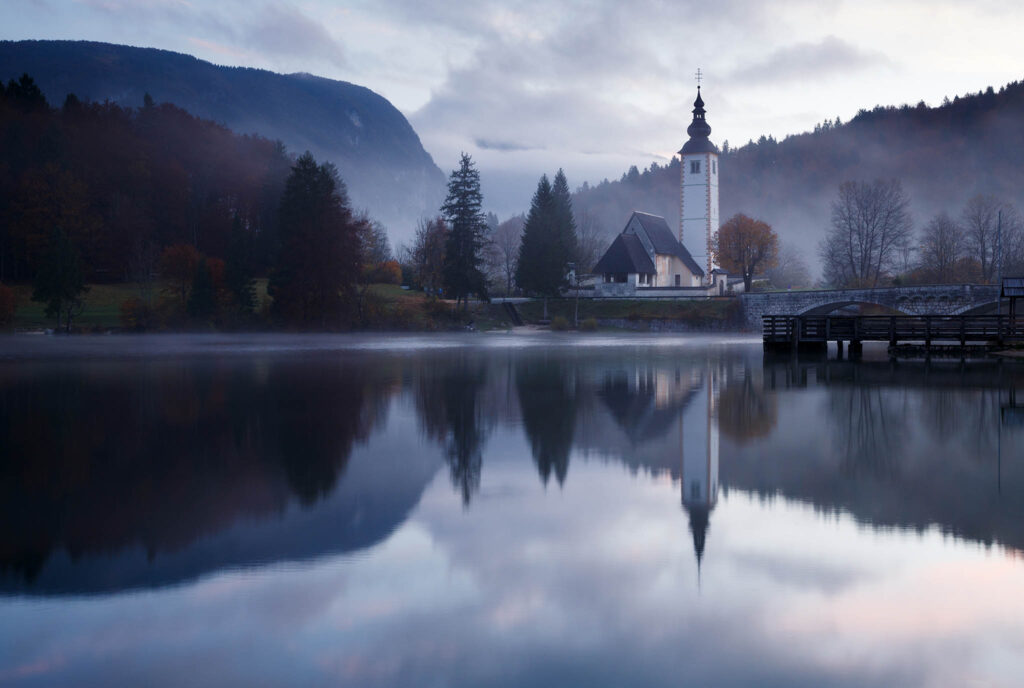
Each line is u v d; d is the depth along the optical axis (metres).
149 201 120.25
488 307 105.12
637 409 26.39
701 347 62.88
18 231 100.56
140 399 29.00
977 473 16.67
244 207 133.38
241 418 24.50
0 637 8.93
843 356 50.62
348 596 10.09
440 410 26.22
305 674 8.15
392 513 13.77
